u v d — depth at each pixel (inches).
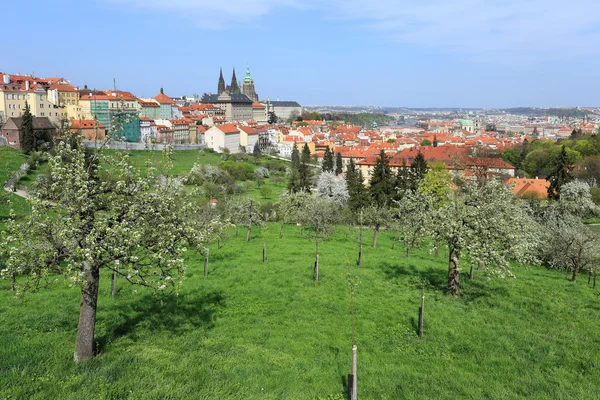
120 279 1255.5
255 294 1168.2
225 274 1352.1
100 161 832.9
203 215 2015.3
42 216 747.4
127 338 861.2
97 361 740.0
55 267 730.2
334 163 6737.2
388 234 2445.9
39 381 661.9
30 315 939.3
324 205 2262.6
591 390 756.0
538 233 1727.4
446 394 736.3
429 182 1943.9
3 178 3336.6
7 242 717.3
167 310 1025.5
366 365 830.5
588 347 903.1
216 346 862.5
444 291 1232.2
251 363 797.9
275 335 940.0
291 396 699.4
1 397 609.9
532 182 4313.5
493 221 1154.0
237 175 5659.5
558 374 808.9
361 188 3403.1
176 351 825.5
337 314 1060.5
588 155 5374.0
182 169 5300.2
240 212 2332.7
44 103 5994.1
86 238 697.0
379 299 1162.0
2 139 4554.6
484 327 994.1
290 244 1983.3
